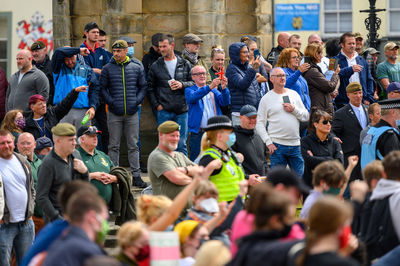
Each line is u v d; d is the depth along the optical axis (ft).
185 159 66.69
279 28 114.62
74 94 82.79
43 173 61.82
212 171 60.80
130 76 89.04
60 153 62.39
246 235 39.24
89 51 93.81
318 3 115.44
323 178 54.34
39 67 92.89
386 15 117.60
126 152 101.19
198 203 54.19
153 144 101.04
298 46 100.12
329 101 89.45
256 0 105.09
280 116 81.30
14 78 88.22
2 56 111.96
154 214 50.57
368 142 71.05
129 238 44.47
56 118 83.35
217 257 43.86
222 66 92.22
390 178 52.06
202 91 84.79
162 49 91.50
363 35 117.50
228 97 87.51
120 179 70.23
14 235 66.08
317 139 74.18
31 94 87.15
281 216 39.27
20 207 66.03
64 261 37.50
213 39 103.60
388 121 71.61
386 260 47.83
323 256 36.47
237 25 105.19
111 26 104.06
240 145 70.85
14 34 111.55
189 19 103.71
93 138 70.33
